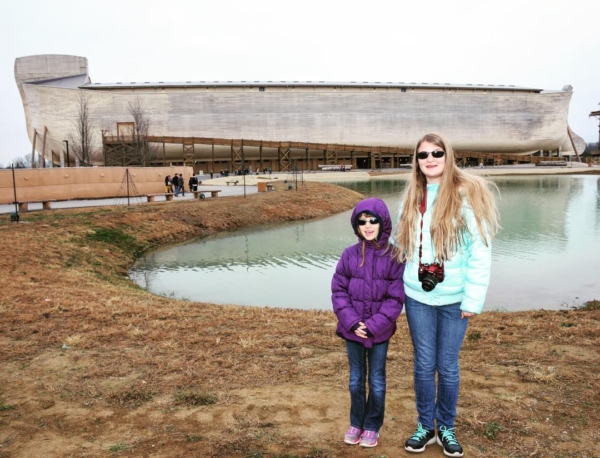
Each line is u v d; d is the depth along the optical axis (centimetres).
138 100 10381
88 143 8862
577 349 639
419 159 354
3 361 617
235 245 2403
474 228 340
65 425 436
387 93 11594
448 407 362
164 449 384
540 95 12306
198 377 552
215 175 9581
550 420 415
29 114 10131
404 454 363
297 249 2270
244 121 11031
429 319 362
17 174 3100
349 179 8469
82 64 11306
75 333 743
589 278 1572
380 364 372
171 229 2642
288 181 5919
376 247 372
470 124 12019
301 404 467
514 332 768
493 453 362
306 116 11281
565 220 3027
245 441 392
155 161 9825
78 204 3105
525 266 1766
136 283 1600
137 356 631
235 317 912
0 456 380
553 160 12369
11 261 1470
